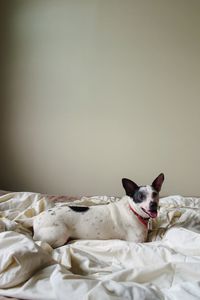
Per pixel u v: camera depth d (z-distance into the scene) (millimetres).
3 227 1382
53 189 2625
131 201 1544
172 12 2322
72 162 2576
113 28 2404
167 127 2424
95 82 2473
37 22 2504
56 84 2527
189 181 2443
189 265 1057
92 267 1120
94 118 2504
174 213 1711
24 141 2625
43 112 2570
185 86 2369
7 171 2656
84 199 1993
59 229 1405
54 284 898
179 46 2342
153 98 2416
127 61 2416
